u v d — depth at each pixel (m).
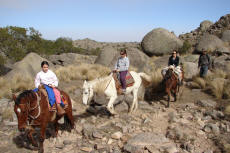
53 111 4.82
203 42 19.08
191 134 5.60
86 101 5.87
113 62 15.44
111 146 5.00
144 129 5.85
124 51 6.81
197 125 6.17
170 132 5.53
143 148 4.65
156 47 20.69
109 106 6.52
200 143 5.14
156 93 9.89
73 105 8.09
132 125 6.14
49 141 5.31
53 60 23.20
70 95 9.26
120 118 6.72
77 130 5.76
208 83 10.18
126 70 6.88
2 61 14.48
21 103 3.99
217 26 27.78
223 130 5.83
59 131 5.77
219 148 4.91
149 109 7.64
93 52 45.62
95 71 13.14
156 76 10.60
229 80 9.93
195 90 9.84
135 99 7.30
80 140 5.39
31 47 21.78
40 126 4.58
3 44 18.47
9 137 5.45
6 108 7.16
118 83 6.62
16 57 18.80
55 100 4.85
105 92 6.39
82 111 7.56
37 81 4.92
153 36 21.02
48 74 4.96
